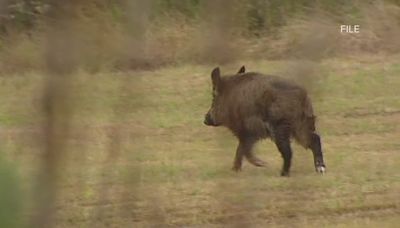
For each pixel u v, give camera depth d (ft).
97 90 102.99
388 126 157.79
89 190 102.83
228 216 98.12
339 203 108.68
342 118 162.61
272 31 204.23
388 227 99.66
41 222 51.83
